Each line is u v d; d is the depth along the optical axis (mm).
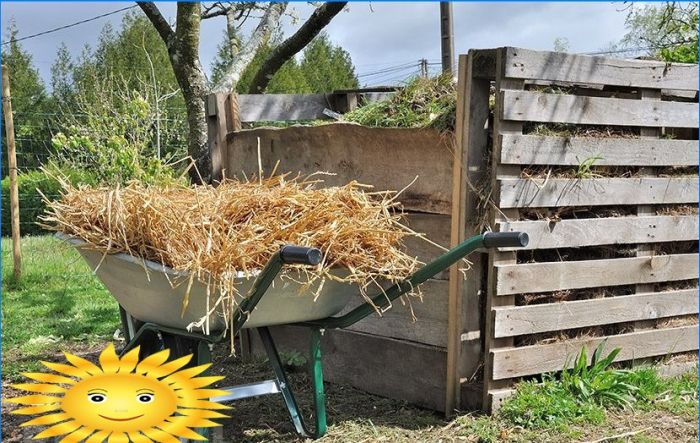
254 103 5281
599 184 4066
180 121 12844
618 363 4305
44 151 15453
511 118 3680
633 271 4258
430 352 4043
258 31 8992
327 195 3576
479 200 3793
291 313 3488
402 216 4090
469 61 3711
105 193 3604
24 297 7578
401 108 4316
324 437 3670
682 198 4434
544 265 3908
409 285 3430
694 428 3711
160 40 20938
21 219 13383
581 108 3939
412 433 3705
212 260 3121
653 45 6422
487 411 3818
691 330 4586
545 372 4008
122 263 3373
